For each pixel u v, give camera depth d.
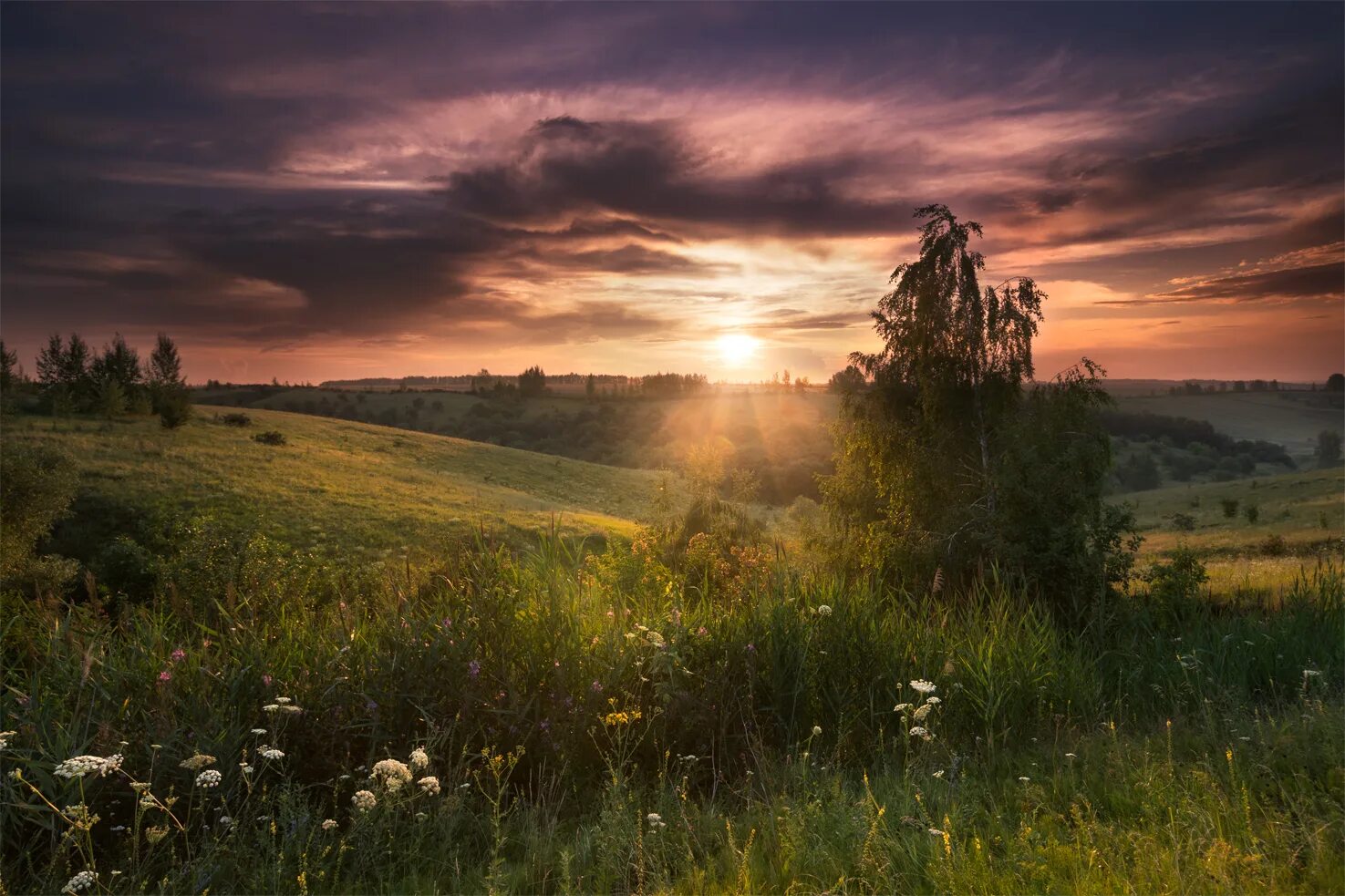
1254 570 22.83
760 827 3.97
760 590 6.81
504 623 5.23
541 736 4.77
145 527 38.56
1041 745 5.21
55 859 3.25
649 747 4.99
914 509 19.78
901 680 5.75
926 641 6.27
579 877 3.42
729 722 5.34
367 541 43.06
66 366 90.69
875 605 6.84
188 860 3.51
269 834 3.69
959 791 4.24
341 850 3.39
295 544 40.41
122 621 4.99
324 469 64.44
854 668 5.81
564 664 5.11
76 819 3.38
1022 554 13.48
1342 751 4.24
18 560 27.64
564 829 4.21
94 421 74.25
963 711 5.53
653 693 5.25
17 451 33.72
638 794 4.28
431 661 4.79
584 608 5.79
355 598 5.75
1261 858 3.09
